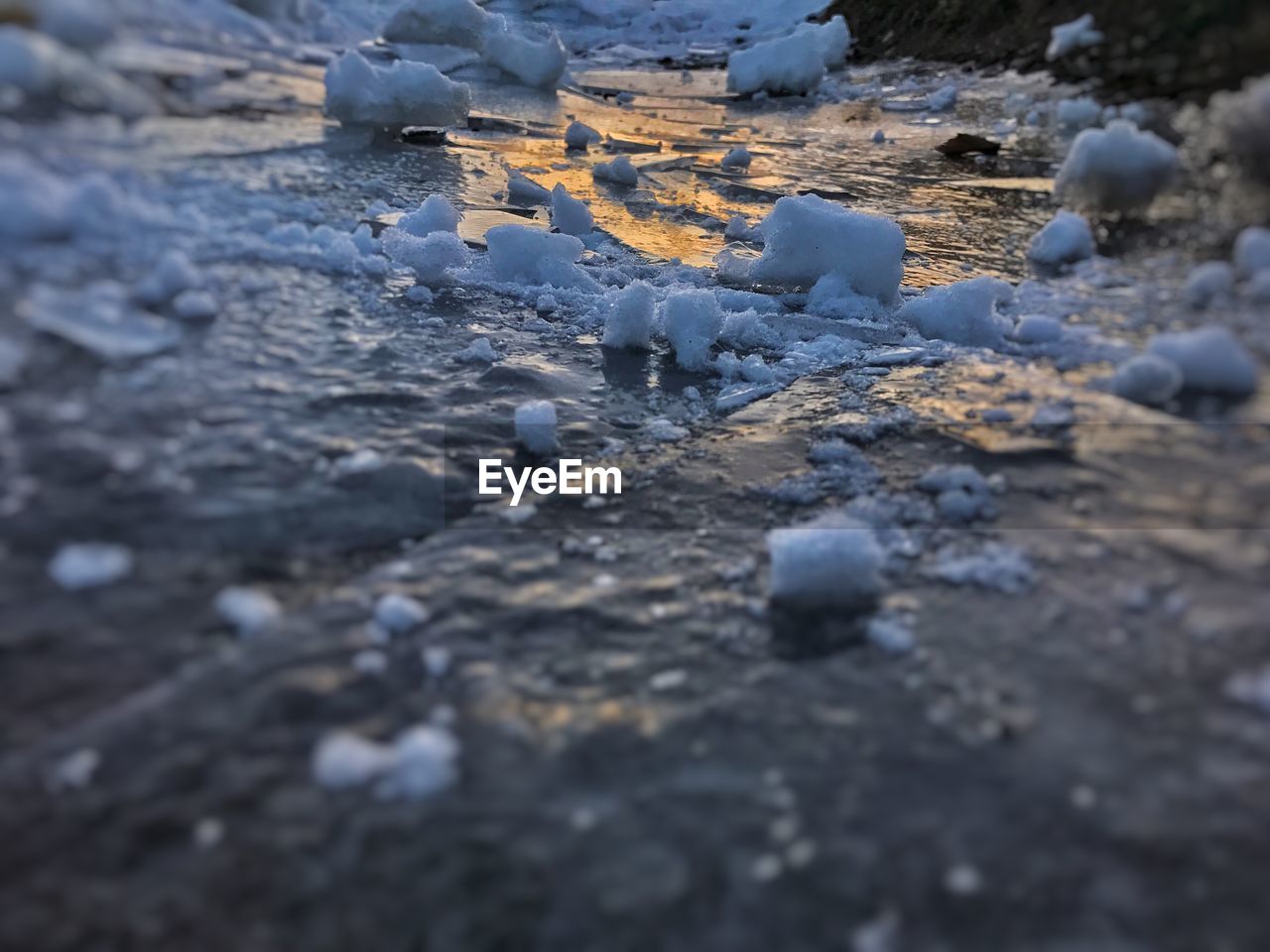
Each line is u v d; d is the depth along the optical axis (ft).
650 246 10.25
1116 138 10.01
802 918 2.54
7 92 8.84
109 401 4.70
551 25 41.65
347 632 3.59
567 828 2.80
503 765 3.04
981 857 2.73
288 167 10.58
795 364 6.94
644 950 2.44
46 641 3.29
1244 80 13.29
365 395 5.42
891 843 2.77
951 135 18.44
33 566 3.59
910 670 3.54
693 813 2.87
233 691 3.23
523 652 3.62
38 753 2.90
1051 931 2.51
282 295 6.59
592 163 15.24
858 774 3.03
